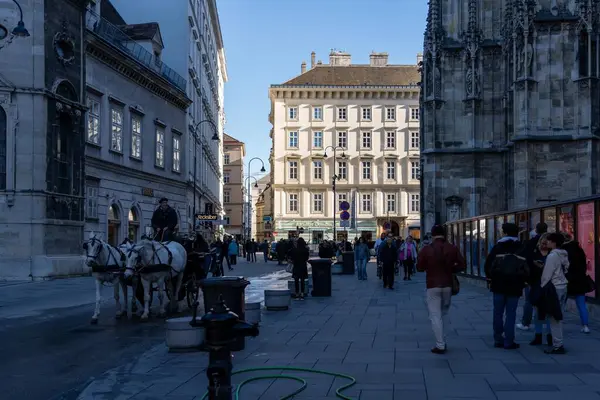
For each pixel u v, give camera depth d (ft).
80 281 97.35
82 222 108.68
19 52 97.66
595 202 53.21
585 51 116.57
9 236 96.43
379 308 64.39
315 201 296.71
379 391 28.48
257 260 224.74
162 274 55.98
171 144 162.71
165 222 62.28
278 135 297.12
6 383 31.73
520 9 118.21
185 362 36.42
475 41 137.28
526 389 28.37
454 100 139.64
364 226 295.28
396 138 296.71
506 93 134.51
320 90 294.05
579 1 116.16
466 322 52.34
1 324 53.78
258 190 584.81
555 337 37.19
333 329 48.75
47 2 100.01
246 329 23.32
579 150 116.47
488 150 136.98
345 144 297.12
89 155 116.26
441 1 140.77
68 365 36.22
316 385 29.81
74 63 107.65
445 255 38.09
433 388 28.89
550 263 37.45
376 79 302.25
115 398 28.27
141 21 180.45
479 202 137.18
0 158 97.40
